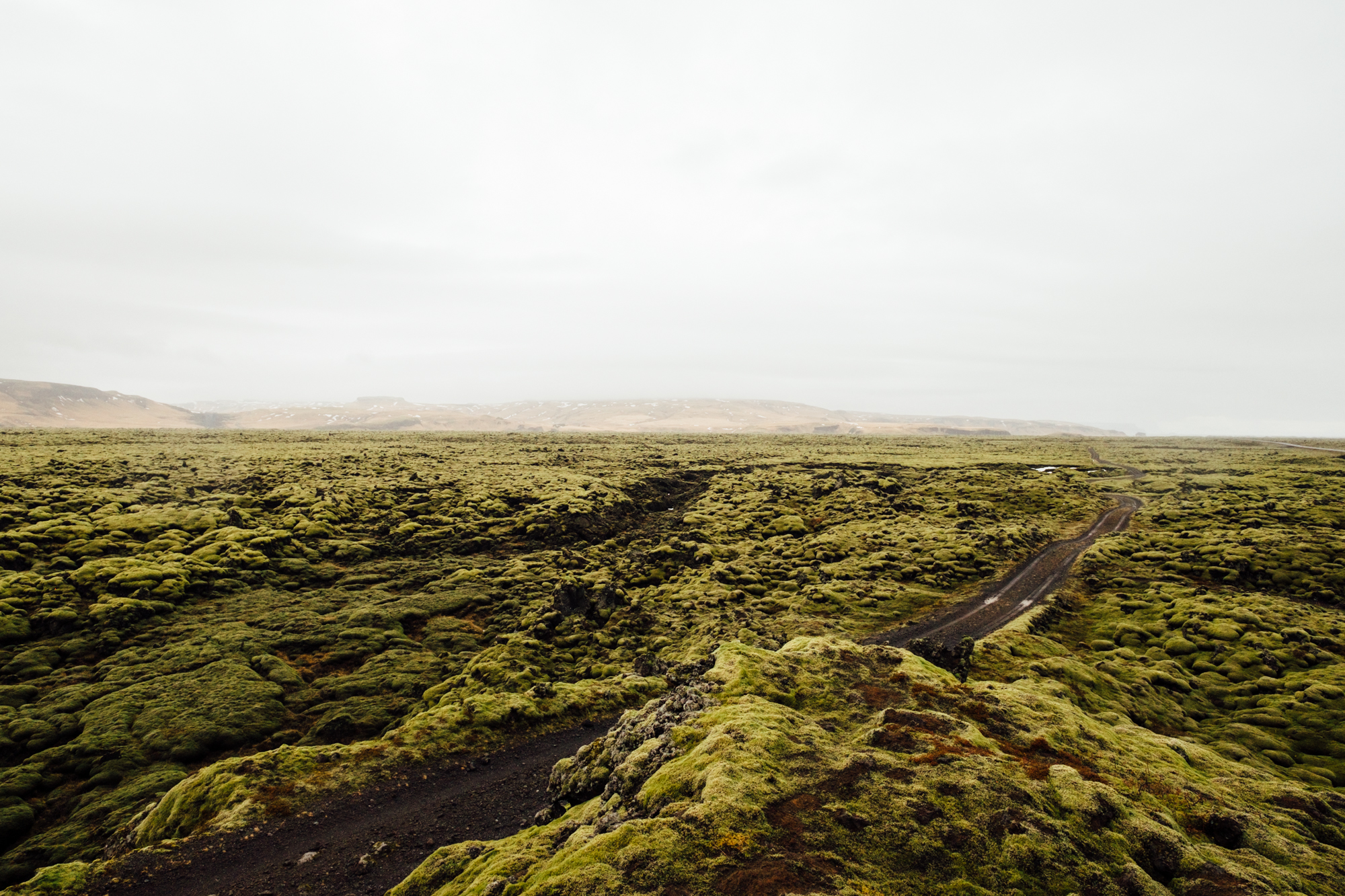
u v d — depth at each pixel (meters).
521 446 152.75
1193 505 85.12
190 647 43.53
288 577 58.25
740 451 153.38
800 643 24.98
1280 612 46.03
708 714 17.94
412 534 72.25
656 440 190.62
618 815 14.27
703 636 47.34
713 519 86.12
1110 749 18.12
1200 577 57.22
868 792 13.77
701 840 12.11
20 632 43.16
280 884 20.33
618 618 52.66
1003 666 35.69
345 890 19.91
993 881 11.25
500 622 51.62
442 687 40.44
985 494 96.44
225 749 33.28
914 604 53.03
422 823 24.20
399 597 55.66
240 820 23.91
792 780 14.27
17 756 31.83
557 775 20.42
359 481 91.00
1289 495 90.94
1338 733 29.88
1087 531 77.25
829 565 64.62
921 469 118.75
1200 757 19.12
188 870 21.17
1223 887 11.94
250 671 40.94
